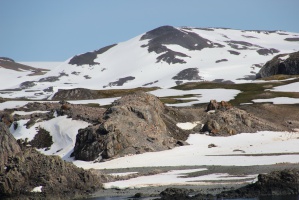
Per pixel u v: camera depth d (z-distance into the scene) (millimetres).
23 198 121000
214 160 169875
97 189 131750
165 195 118688
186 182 134875
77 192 127625
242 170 146875
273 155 172875
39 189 125625
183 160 174000
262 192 115625
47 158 133000
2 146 139625
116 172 157625
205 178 139000
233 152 185625
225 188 123938
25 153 134500
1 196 123125
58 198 122500
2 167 128750
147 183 136500
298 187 115438
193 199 112438
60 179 129500
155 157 183125
